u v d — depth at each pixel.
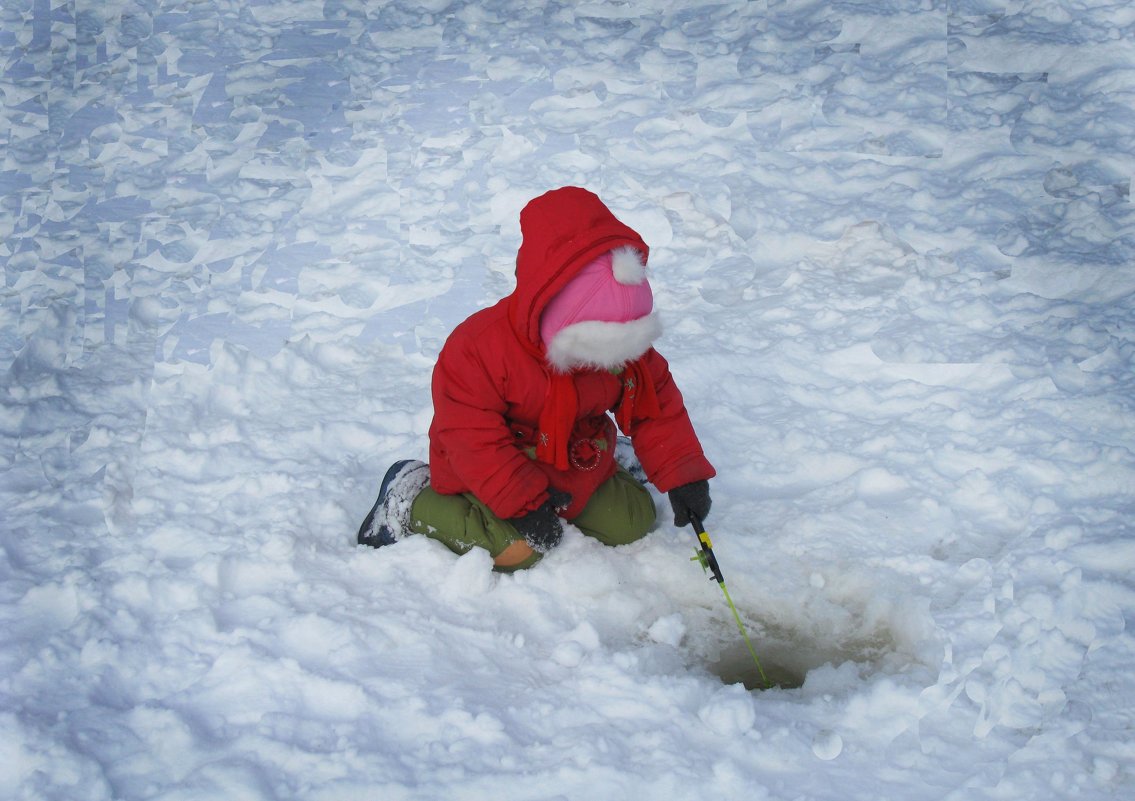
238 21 8.20
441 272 5.44
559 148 6.45
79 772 2.66
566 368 3.17
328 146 6.66
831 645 3.27
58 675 3.00
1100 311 4.71
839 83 6.88
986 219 5.52
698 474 3.44
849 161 6.14
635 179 6.09
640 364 3.40
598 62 7.38
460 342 3.29
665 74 7.17
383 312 5.14
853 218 5.60
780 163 6.16
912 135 6.32
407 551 3.49
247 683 2.96
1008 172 5.91
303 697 2.92
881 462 3.90
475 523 3.43
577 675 3.02
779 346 4.66
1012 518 3.60
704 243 5.55
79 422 4.34
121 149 6.68
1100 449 3.79
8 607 3.29
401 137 6.71
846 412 4.27
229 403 4.50
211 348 4.86
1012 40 7.14
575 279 3.05
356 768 2.69
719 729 2.80
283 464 4.04
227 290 5.36
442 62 7.55
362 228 5.86
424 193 6.13
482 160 6.39
